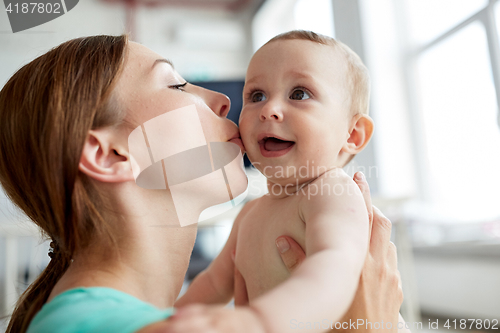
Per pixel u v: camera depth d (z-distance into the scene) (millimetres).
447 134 2926
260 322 379
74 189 568
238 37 4793
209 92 776
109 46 665
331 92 834
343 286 492
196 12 4672
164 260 626
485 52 2551
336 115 840
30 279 1591
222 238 2699
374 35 3266
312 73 822
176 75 731
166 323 359
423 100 3156
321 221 634
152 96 646
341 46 925
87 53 634
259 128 787
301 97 817
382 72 3234
